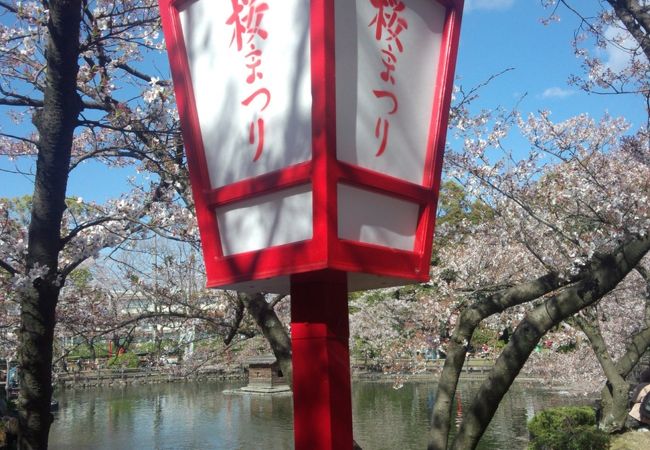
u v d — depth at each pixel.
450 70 2.78
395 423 17.23
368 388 24.00
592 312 10.69
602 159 9.34
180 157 5.61
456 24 2.82
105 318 7.78
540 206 9.03
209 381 28.80
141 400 24.27
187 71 2.80
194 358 8.38
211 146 2.68
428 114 2.72
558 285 4.33
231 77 2.61
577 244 7.29
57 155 4.65
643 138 8.70
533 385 23.42
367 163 2.37
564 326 13.82
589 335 10.85
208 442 16.48
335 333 2.40
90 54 6.06
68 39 4.49
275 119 2.41
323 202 2.16
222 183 2.61
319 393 2.33
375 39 2.47
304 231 2.29
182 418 20.16
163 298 7.48
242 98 2.55
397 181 2.47
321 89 2.19
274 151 2.40
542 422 11.80
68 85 4.63
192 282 7.79
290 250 2.28
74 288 8.12
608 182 8.68
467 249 12.46
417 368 13.28
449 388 4.29
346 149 2.29
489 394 3.80
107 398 24.89
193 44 2.80
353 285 2.71
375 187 2.36
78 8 4.45
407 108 2.61
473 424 3.80
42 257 4.59
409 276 2.50
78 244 6.02
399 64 2.58
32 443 4.45
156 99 5.57
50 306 4.61
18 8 5.54
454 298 11.04
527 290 4.36
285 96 2.38
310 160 2.24
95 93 6.03
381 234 2.44
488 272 11.40
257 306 4.27
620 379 10.56
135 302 9.32
